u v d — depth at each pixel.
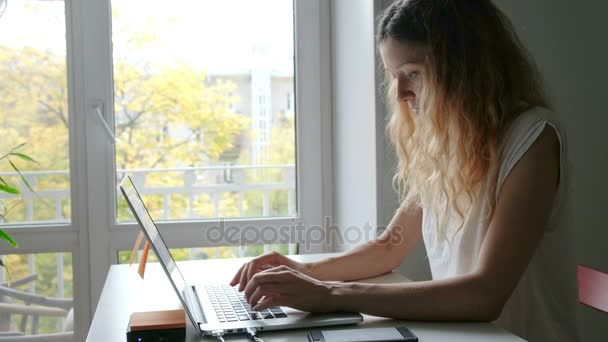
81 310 2.04
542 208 1.03
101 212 2.02
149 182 2.07
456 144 1.14
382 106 1.75
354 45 1.89
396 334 0.90
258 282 1.00
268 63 2.11
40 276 2.03
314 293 0.99
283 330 0.95
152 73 2.05
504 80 1.15
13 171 2.00
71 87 1.99
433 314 0.98
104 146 2.01
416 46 1.14
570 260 1.13
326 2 2.11
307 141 2.12
